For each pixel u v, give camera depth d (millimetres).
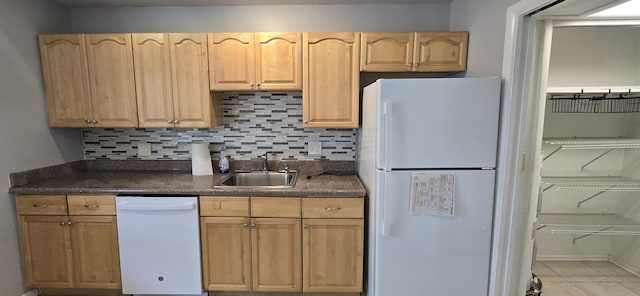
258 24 2477
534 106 1695
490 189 1734
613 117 2629
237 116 2582
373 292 1896
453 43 2170
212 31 2486
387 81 1653
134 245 2045
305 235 2020
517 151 1675
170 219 2016
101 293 2205
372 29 2475
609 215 2736
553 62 2568
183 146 2623
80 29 2488
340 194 1976
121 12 2473
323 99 2230
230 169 2611
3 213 1976
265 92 2557
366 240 2131
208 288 2096
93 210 2029
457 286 1829
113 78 2244
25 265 2084
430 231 1762
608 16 1555
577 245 2807
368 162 1986
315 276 2061
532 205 1854
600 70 2582
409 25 2467
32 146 2168
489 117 1681
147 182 2191
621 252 2680
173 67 2229
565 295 2295
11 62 2018
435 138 1687
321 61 2197
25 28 2107
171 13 2473
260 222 2020
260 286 2084
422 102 1662
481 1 1939
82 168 2615
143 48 2215
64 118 2270
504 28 1668
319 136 2600
